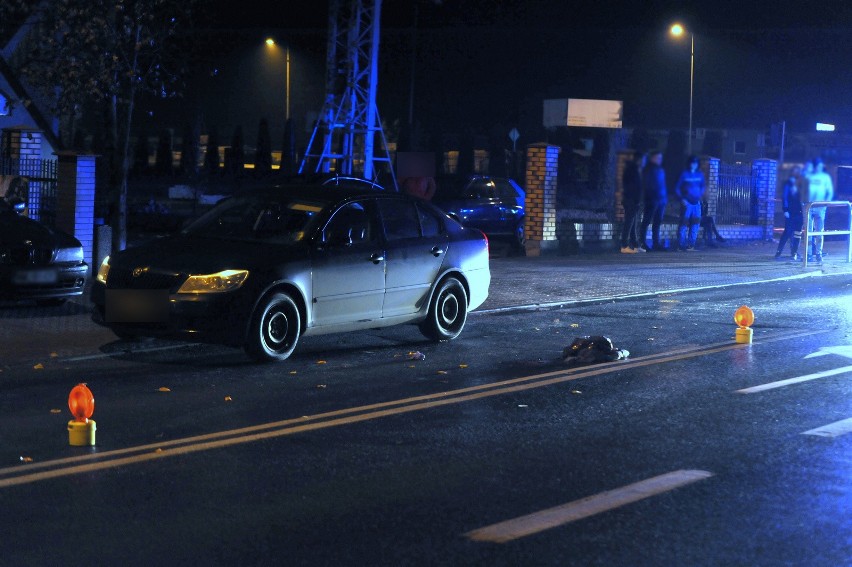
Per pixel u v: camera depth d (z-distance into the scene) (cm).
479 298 2231
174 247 1873
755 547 920
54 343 1956
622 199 4244
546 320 2469
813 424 1412
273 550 905
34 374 1712
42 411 1449
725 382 1712
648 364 1880
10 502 1041
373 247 1994
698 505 1042
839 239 5153
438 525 975
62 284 2286
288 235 1919
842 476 1153
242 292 1778
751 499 1064
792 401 1564
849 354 2000
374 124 5181
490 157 8044
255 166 8350
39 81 2756
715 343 2134
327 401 1538
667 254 4200
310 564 871
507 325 2380
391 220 2053
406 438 1318
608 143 4306
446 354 1981
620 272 3444
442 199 4200
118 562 874
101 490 1083
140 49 2756
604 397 1585
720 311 2656
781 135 5578
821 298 2941
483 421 1419
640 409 1502
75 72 2636
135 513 1007
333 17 5234
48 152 4662
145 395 1564
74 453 1230
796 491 1094
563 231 4141
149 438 1306
